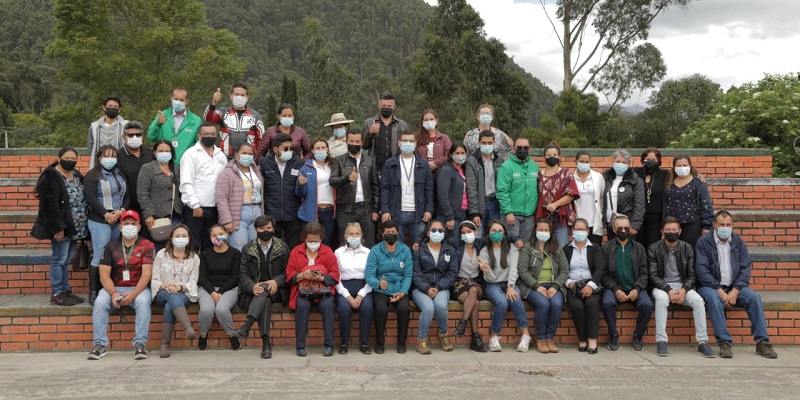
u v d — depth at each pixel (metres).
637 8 29.09
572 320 8.27
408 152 8.52
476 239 8.32
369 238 8.70
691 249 8.17
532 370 6.94
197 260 7.75
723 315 7.80
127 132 8.03
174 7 36.91
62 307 7.69
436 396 5.89
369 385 6.27
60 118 36.69
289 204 8.47
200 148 8.32
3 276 8.68
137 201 8.16
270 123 34.09
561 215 8.54
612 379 6.57
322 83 48.47
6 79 73.19
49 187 7.68
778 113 13.36
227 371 6.79
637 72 29.73
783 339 8.20
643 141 29.61
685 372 6.89
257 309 7.54
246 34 129.25
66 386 6.12
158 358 7.37
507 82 31.28
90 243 8.70
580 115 28.55
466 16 31.34
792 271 9.19
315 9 147.75
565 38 30.58
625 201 8.66
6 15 96.44
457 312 8.09
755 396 5.97
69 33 34.81
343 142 9.95
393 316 8.16
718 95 15.39
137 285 7.56
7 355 7.46
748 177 11.13
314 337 8.05
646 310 7.92
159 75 36.66
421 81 31.83
